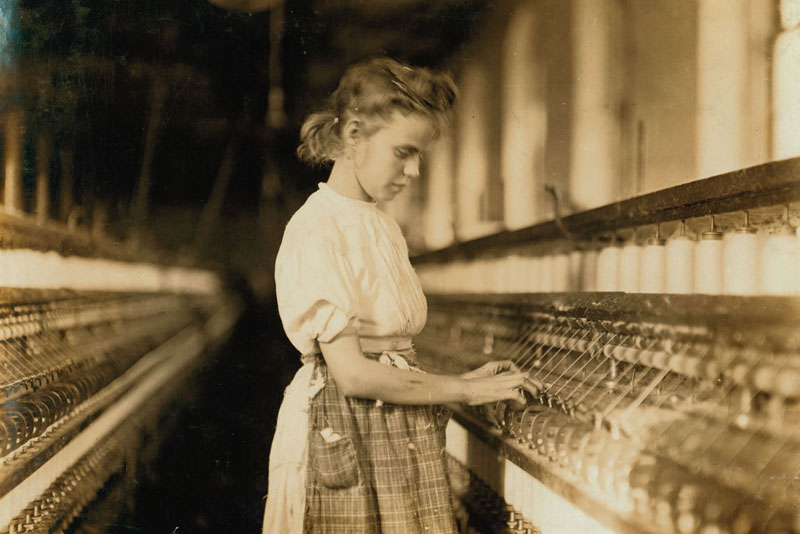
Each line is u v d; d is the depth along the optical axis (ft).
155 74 12.49
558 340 6.43
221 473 11.46
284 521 4.58
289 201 14.02
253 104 12.97
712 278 4.76
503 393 4.82
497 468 6.56
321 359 4.63
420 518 4.58
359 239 4.51
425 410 4.73
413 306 4.69
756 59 6.27
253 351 14.12
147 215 13.61
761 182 4.42
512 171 9.88
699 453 4.38
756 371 4.36
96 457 9.04
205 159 13.69
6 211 9.61
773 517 3.92
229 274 14.30
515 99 9.82
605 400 5.17
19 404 7.55
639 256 5.67
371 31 10.97
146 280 14.39
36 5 10.51
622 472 4.70
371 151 4.53
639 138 7.84
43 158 10.59
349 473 4.40
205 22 12.30
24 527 6.83
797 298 4.32
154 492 10.86
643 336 5.28
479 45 10.10
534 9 9.19
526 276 8.32
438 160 11.15
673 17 7.22
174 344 15.15
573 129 8.80
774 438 4.24
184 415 12.91
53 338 9.95
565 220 7.26
